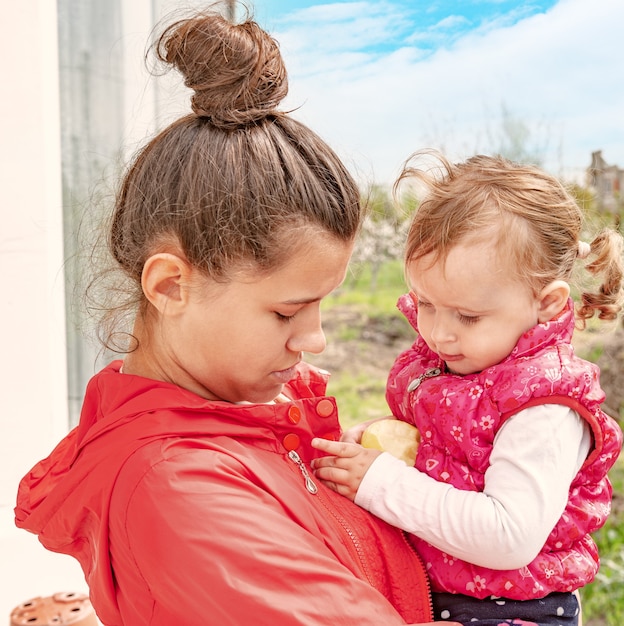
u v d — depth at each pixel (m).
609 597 2.64
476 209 1.10
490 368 1.10
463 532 1.01
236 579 0.82
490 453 1.08
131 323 1.02
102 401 1.00
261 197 0.89
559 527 1.08
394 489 1.05
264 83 0.95
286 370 0.99
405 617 1.02
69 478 0.95
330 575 0.84
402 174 1.22
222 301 0.91
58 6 2.18
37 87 2.05
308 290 0.93
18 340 2.09
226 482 0.87
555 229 1.12
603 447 1.11
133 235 0.95
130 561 0.87
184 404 0.94
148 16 2.26
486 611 1.07
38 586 2.02
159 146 0.95
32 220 2.07
